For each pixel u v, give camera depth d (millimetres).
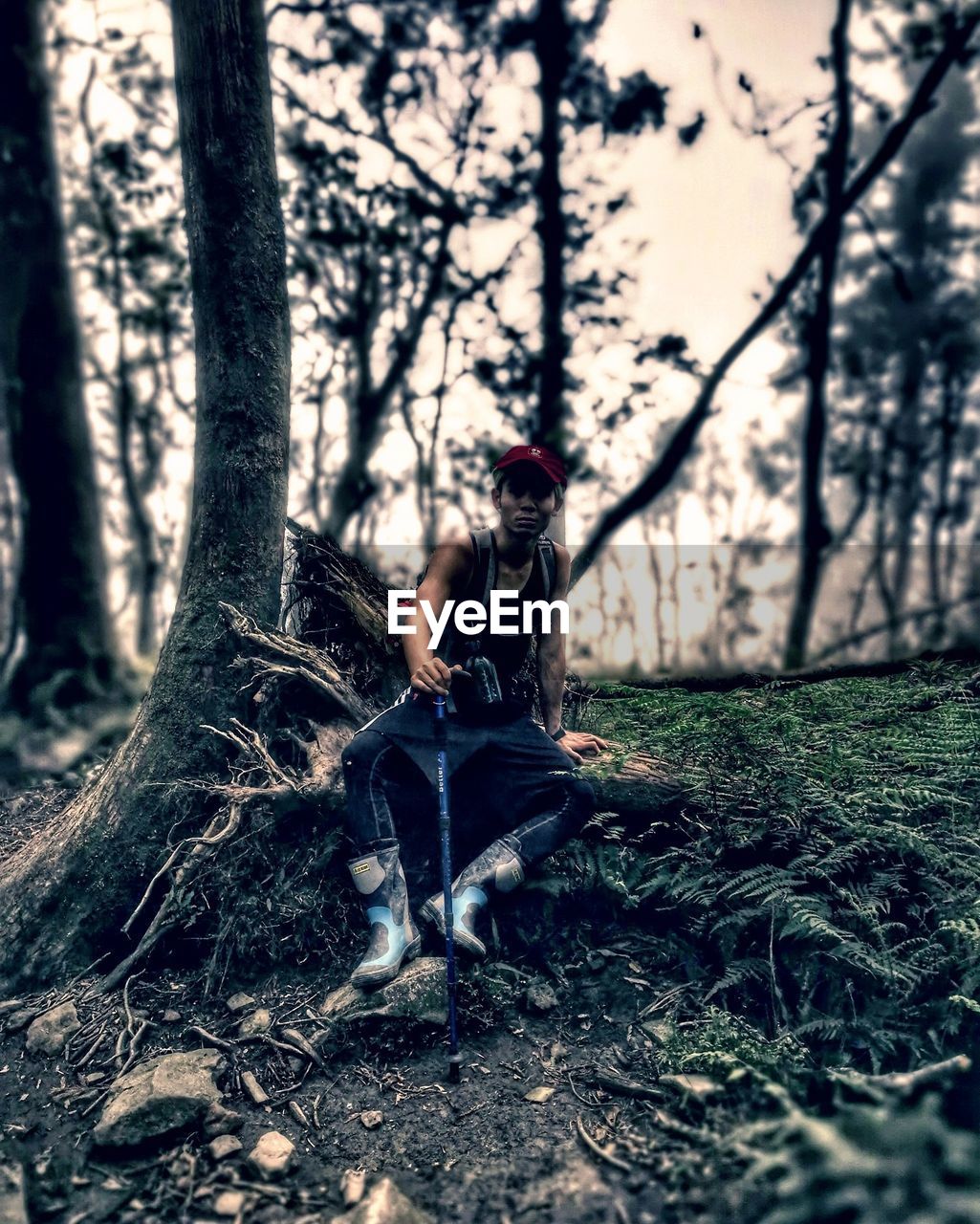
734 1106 1921
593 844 2795
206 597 2998
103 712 5336
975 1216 1498
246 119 2961
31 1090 2201
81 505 5773
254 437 3023
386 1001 2279
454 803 2797
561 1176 1790
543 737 2713
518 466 2568
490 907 2691
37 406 5695
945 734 2885
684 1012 2371
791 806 2598
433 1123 2000
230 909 2688
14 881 2914
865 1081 1869
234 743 2932
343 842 2785
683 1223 1626
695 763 2908
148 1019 2445
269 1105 2090
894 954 2299
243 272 2988
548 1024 2369
